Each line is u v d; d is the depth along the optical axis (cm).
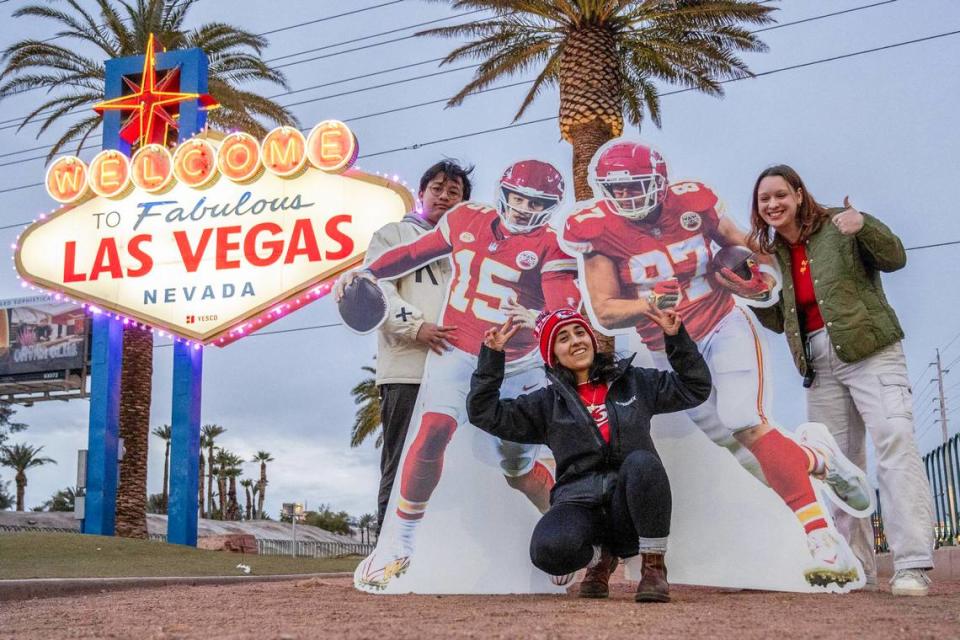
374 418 2717
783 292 479
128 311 1496
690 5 1553
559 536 359
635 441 378
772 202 464
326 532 4562
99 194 1530
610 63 1485
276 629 297
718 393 479
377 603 407
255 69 2117
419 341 513
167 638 280
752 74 1631
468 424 493
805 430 466
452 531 479
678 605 354
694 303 494
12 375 3000
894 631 260
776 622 288
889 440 429
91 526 1598
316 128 1474
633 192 511
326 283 1436
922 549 415
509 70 1698
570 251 510
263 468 6275
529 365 502
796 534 455
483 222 527
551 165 528
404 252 527
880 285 454
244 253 1476
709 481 471
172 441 1578
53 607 471
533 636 256
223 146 1502
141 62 1745
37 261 1543
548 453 485
